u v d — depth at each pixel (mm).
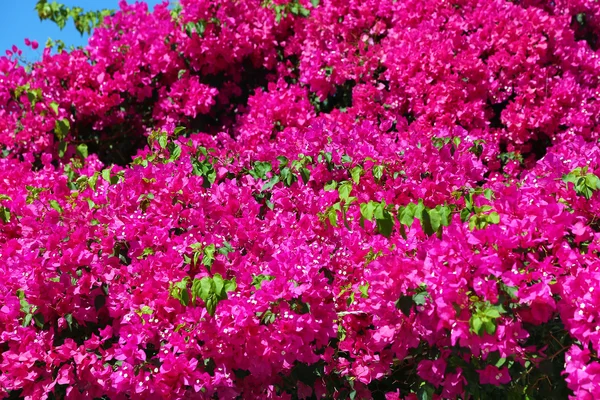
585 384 2529
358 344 3322
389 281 2867
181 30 6551
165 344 3023
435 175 3936
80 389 3158
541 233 2906
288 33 7258
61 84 6332
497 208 3059
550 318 2875
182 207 3760
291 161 4273
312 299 3012
